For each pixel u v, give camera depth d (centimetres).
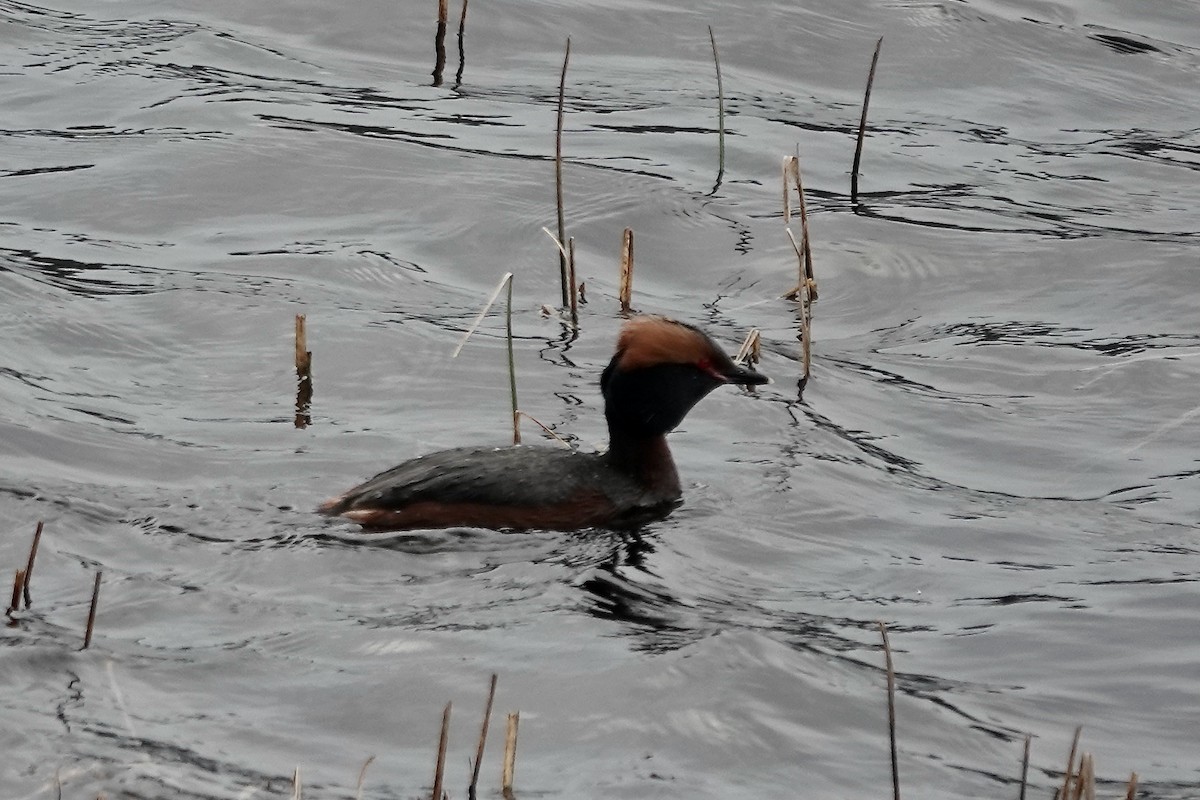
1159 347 1767
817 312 1864
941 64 2575
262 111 2258
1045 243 2025
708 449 1489
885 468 1474
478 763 913
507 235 1984
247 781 932
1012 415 1606
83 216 1956
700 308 1858
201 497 1320
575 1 2675
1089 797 848
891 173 2227
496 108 2345
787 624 1161
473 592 1184
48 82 2334
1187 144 2370
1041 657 1127
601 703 1028
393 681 1046
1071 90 2525
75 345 1622
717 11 2684
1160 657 1132
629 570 1235
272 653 1077
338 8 2623
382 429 1488
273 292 1781
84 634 1078
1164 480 1465
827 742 1005
